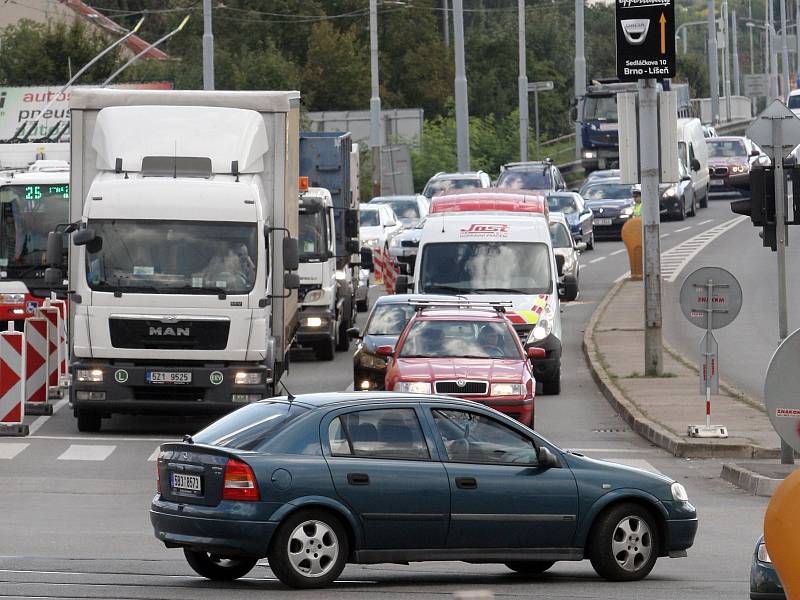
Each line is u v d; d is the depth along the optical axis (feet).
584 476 126.11
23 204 298.56
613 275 469.98
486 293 274.36
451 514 122.01
